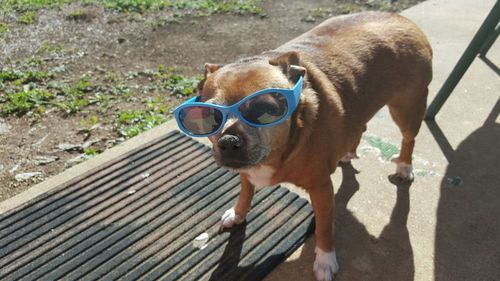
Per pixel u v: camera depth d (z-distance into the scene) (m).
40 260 0.53
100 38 1.29
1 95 0.98
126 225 0.58
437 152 0.73
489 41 1.00
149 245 0.55
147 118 0.89
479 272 0.51
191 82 1.03
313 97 0.44
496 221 0.58
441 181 0.66
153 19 1.42
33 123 0.89
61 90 1.00
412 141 0.64
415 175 0.67
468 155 0.72
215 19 1.44
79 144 0.82
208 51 1.21
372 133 0.78
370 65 0.52
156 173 0.68
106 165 0.69
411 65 0.56
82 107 0.94
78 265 0.52
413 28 0.59
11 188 0.71
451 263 0.52
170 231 0.57
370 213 0.60
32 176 0.73
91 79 1.06
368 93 0.52
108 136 0.84
